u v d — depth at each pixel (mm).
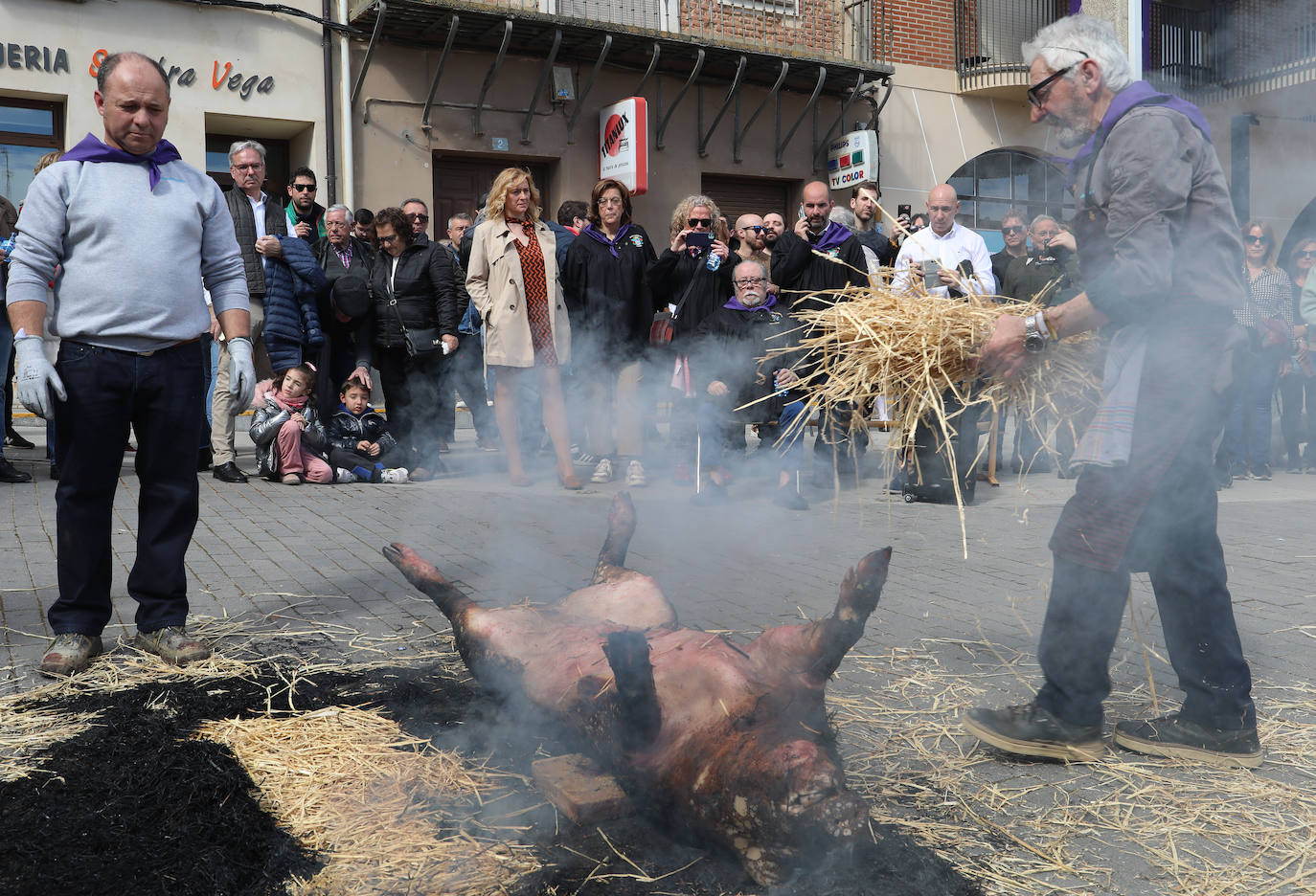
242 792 2775
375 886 2342
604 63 15383
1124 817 2723
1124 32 10797
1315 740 3193
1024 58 3098
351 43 13734
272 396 8414
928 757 3090
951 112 17812
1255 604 4879
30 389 3627
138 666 3859
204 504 7352
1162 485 2879
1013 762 3078
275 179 14430
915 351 3160
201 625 4441
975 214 18297
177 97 12719
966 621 4547
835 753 2471
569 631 3051
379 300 8758
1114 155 2834
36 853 2443
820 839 2074
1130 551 2949
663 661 2543
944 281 3504
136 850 2469
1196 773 2986
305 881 2359
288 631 4363
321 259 8875
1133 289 2738
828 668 2482
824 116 17156
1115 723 3322
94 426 3809
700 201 8375
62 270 3789
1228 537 6594
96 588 3934
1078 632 3016
